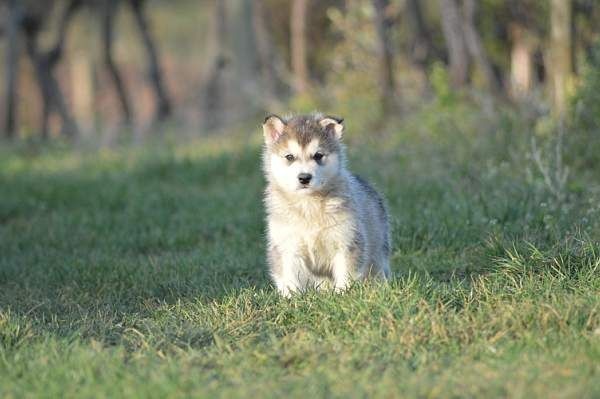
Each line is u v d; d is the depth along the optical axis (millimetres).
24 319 15000
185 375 12055
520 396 10906
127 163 38750
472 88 34000
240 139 40812
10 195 31125
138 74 91312
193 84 84375
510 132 27281
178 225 24484
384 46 37406
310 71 50031
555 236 17750
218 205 26750
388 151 29688
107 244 22562
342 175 16297
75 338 14086
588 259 15953
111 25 60719
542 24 38156
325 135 16500
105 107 75438
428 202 23062
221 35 52062
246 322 14695
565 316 13531
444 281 17250
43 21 62812
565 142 25094
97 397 11461
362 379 11805
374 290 14844
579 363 12078
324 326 14070
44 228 24875
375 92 38062
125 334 14734
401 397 11133
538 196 21188
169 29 92062
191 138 46688
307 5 47562
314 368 12477
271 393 11391
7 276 19438
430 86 39219
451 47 36562
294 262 16344
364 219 16766
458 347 13094
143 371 12250
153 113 61969
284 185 16219
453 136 28859
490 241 18172
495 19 40781
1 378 12438
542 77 41844
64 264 19766
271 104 44906
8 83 57906
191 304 16141
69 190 31203
